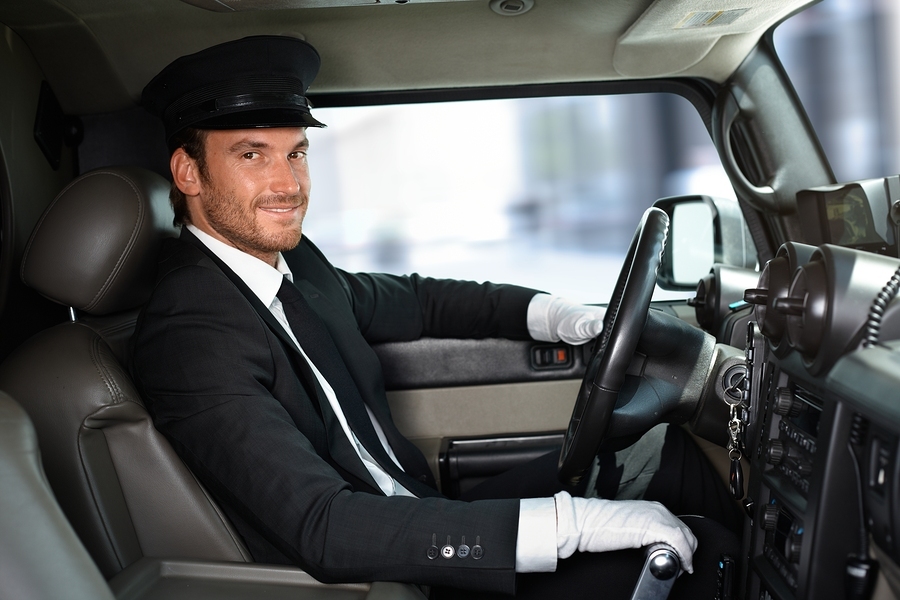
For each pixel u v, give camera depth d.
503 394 1.92
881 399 0.67
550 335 1.75
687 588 1.15
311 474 1.06
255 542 1.19
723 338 1.55
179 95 1.31
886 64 2.63
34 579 0.71
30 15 1.46
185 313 1.17
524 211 3.09
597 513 1.02
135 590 1.06
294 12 1.49
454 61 1.73
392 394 1.92
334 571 1.02
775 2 1.46
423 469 1.55
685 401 1.29
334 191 2.15
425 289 1.89
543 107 1.97
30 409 1.14
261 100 1.30
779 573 0.90
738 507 1.46
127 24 1.52
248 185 1.31
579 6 1.52
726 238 1.96
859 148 1.89
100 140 1.78
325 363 1.35
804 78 1.81
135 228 1.27
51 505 0.78
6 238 1.48
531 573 1.17
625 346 1.10
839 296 0.79
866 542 0.74
